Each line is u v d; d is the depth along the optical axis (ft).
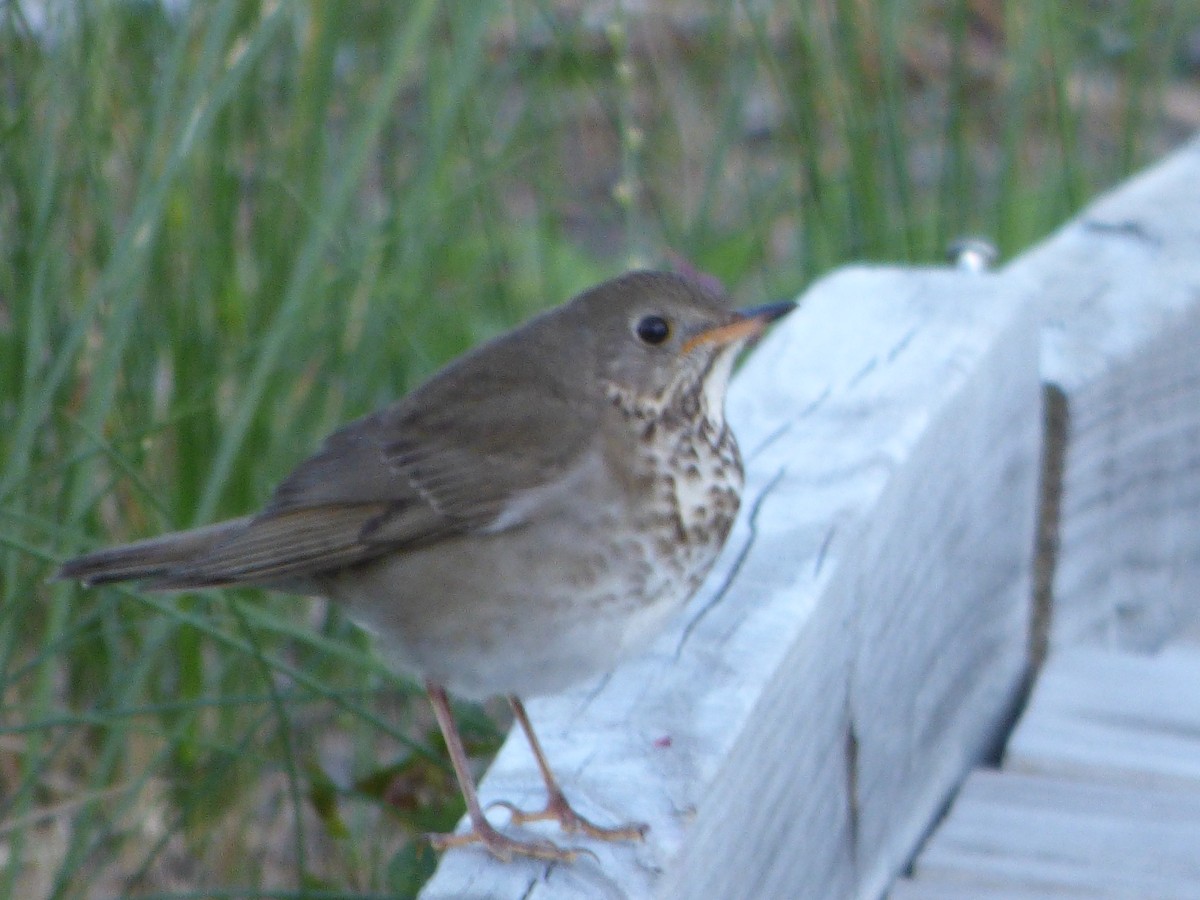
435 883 17.52
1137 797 26.20
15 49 32.71
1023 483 28.02
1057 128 41.47
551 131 38.22
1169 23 47.03
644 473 22.11
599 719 19.33
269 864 32.55
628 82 34.65
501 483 22.09
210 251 33.60
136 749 32.40
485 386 22.98
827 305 27.30
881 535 22.97
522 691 22.48
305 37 36.37
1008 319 26.91
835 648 21.67
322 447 23.71
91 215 33.19
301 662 35.91
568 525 21.86
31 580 28.99
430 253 35.81
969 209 39.91
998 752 28.35
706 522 22.15
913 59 46.50
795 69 42.60
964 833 25.52
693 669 19.89
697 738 18.61
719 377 23.00
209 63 28.68
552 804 18.01
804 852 20.98
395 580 22.61
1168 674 28.53
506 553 21.98
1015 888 24.49
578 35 39.99
